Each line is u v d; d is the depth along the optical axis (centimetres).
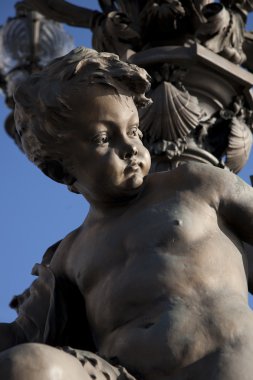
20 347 354
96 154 418
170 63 668
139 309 398
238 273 407
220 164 668
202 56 664
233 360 375
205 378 373
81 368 360
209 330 383
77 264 430
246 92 681
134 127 423
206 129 668
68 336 430
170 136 657
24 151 441
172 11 684
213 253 405
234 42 695
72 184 432
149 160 425
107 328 407
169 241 407
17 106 432
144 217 417
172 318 388
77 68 418
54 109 418
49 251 460
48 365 350
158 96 660
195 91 671
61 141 422
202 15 687
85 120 418
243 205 419
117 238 418
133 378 376
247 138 685
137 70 422
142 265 404
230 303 393
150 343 385
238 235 423
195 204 417
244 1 713
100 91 417
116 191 423
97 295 416
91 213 440
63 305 431
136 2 702
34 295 441
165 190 424
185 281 398
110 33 695
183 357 379
